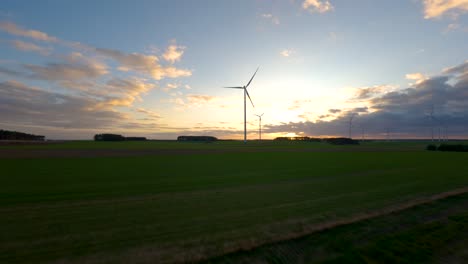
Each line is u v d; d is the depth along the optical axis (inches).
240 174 848.9
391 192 542.3
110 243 269.3
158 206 430.6
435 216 366.0
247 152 2290.8
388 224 331.0
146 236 289.3
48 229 313.1
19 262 228.7
